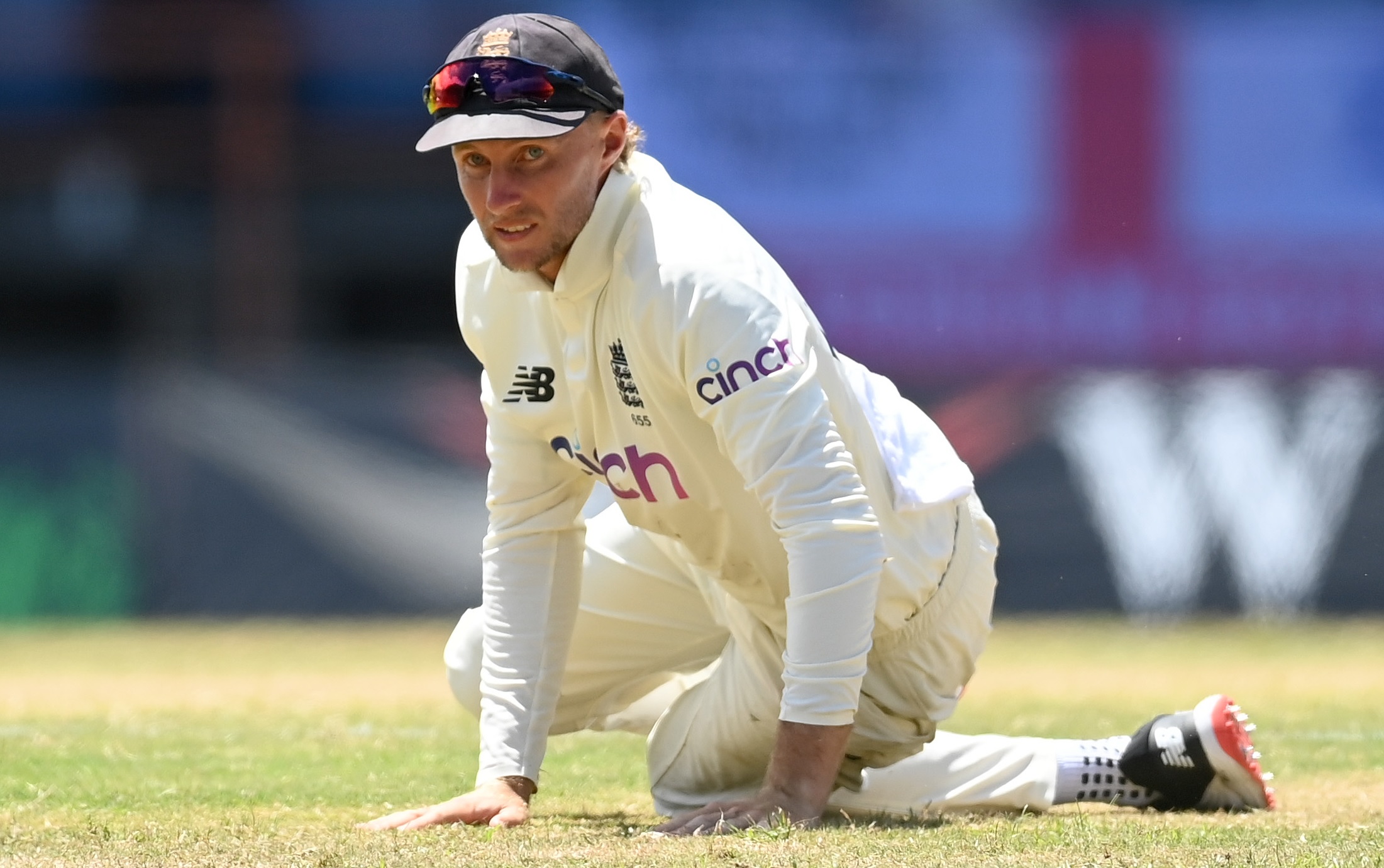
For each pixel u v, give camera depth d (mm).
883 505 11891
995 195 49656
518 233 11047
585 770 15734
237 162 66375
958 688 13141
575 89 10805
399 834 11195
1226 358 49406
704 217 11125
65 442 40781
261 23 67125
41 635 38281
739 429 10938
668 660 13766
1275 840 10758
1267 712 21750
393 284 75812
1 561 40625
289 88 68625
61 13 67625
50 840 10930
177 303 73438
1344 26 49312
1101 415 40031
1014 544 40031
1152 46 49562
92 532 40656
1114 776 13312
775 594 12133
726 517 11797
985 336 49719
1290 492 39250
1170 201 49594
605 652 13609
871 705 12547
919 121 49781
